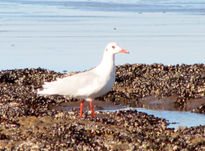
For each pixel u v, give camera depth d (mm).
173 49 31203
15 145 12516
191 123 16875
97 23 42062
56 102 18938
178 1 60469
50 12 49094
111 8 53312
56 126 14172
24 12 48531
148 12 50250
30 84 21219
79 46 32125
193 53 30062
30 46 32031
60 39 34469
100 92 15375
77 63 27453
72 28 39188
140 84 21266
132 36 35781
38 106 18156
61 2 58844
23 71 22766
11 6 53938
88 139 13352
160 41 33844
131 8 53594
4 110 16172
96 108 18703
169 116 17797
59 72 23859
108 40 34125
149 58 28844
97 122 15297
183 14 48656
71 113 16406
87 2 58938
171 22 42875
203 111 18422
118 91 20578
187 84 20672
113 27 39906
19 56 29172
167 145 13297
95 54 29750
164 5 56344
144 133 14531
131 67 23391
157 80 21578
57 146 12492
